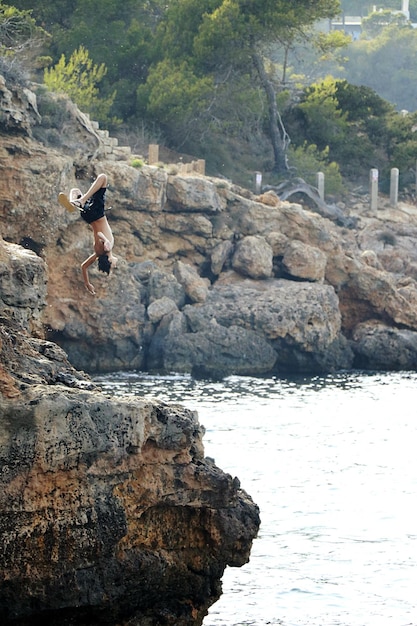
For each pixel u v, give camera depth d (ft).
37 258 156.15
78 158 376.07
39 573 110.93
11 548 109.19
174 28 537.24
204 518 120.78
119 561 115.75
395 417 284.41
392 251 483.10
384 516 188.96
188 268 385.70
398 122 572.92
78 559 112.47
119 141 490.90
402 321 408.26
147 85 513.86
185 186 392.06
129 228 385.70
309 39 534.78
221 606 146.30
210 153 519.60
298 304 378.12
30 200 342.85
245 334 368.27
